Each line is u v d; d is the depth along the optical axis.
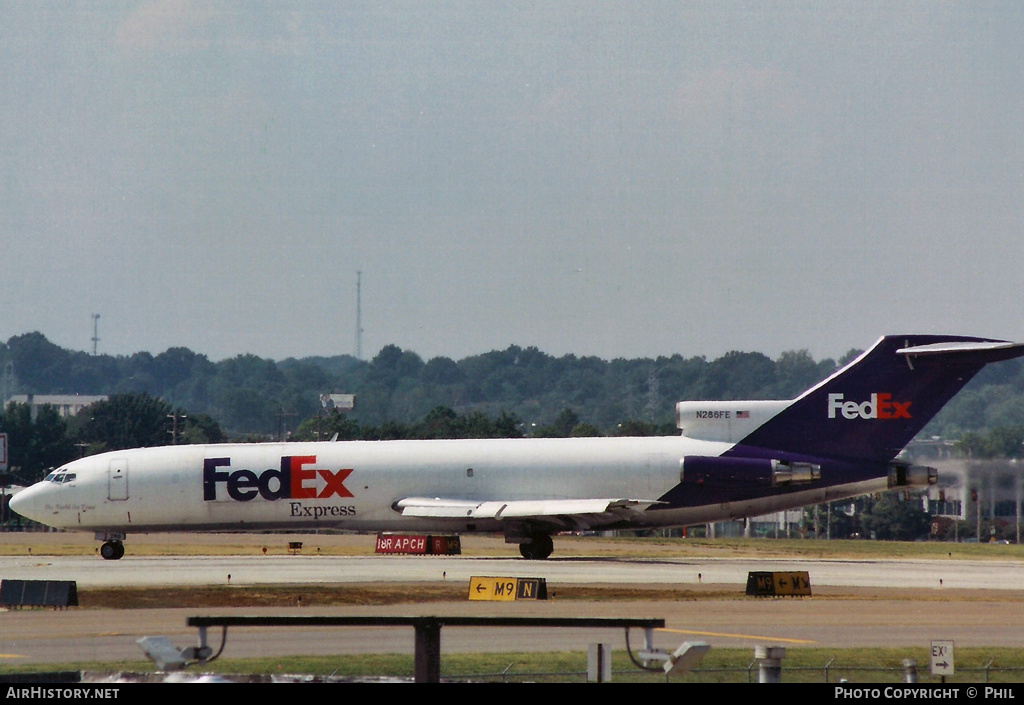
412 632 135.00
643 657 77.12
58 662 113.69
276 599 161.62
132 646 123.06
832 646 130.88
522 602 161.62
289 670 111.31
